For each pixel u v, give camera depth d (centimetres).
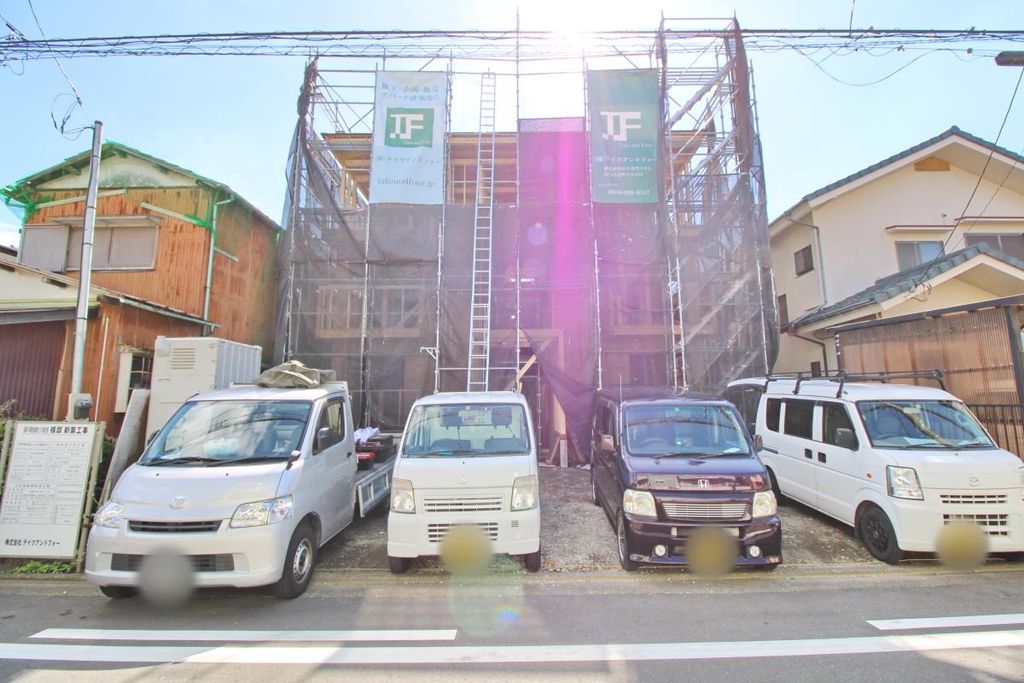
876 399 586
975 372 702
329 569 520
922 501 498
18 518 514
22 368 823
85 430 536
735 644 358
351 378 1000
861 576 493
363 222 1081
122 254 1063
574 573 509
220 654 349
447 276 1023
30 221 1088
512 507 481
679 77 1141
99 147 683
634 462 531
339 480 561
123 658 344
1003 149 1259
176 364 723
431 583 485
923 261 1307
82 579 493
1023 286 1018
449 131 1060
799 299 1391
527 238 1059
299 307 1004
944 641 359
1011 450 652
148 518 405
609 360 1005
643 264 1022
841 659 335
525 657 343
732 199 1048
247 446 493
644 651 350
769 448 743
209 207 1073
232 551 400
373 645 362
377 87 1050
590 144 1032
